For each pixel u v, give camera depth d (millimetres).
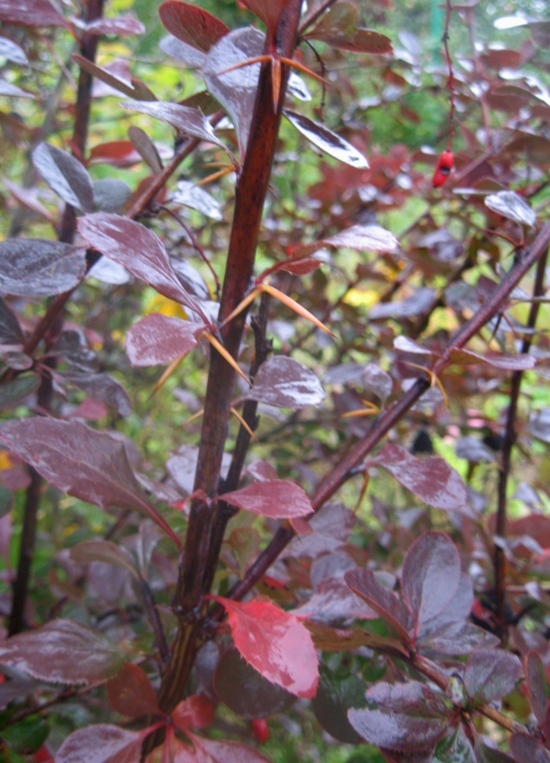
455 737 148
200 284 237
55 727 288
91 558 225
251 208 141
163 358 121
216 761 177
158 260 137
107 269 250
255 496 157
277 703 187
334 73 459
